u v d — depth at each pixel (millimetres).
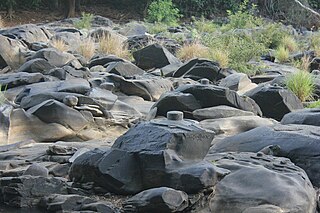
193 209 4504
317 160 5367
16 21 25125
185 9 28453
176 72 12016
